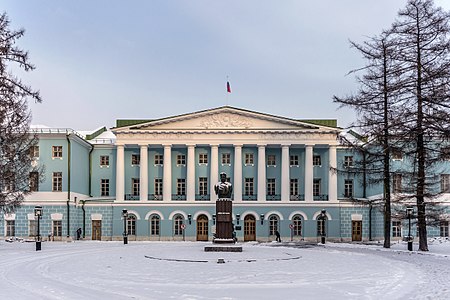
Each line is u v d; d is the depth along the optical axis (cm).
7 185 4509
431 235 6088
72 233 6462
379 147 5091
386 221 4534
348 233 6594
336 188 6656
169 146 6725
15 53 4447
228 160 6900
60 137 6462
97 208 6706
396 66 4231
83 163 6962
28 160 4631
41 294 1772
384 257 3447
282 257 3288
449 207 5903
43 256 3550
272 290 1855
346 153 7012
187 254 3519
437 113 3859
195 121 6731
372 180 4556
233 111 6694
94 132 7594
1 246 4769
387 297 1698
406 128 3991
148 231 6638
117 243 5672
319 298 1680
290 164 6944
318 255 3625
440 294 1745
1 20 4403
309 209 6612
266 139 6700
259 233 6594
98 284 2019
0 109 4381
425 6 4056
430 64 3991
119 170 6738
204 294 1762
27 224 6375
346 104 4566
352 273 2411
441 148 3909
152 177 6988
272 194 6900
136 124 6738
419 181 4025
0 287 1950
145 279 2167
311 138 6675
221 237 4006
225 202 4019
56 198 6406
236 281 2108
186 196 6781
